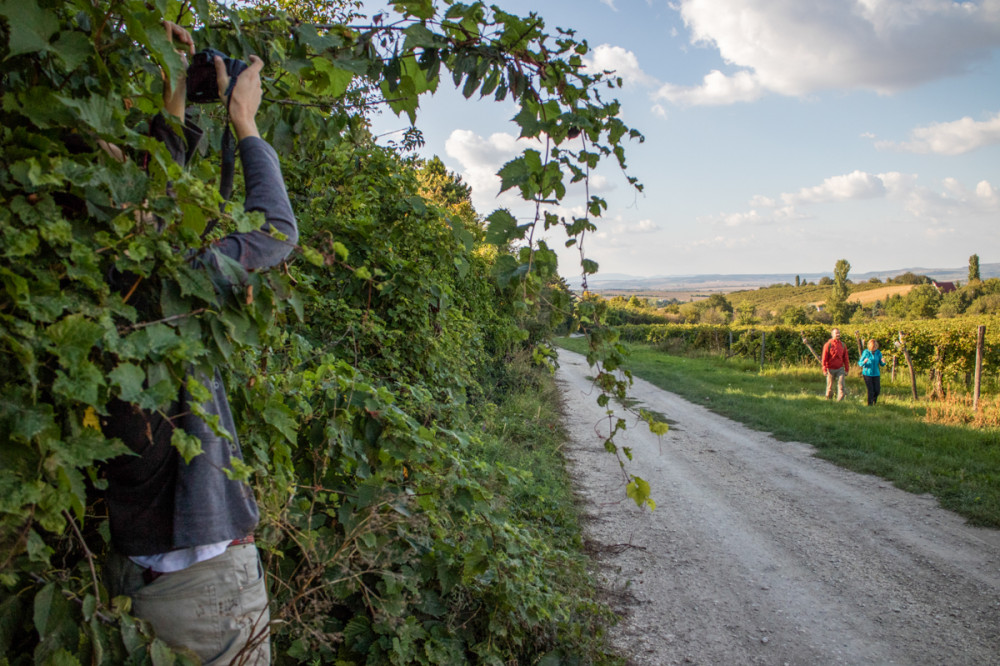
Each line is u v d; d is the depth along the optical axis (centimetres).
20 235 102
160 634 141
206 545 141
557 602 317
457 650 263
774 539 576
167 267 124
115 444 113
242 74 165
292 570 224
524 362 1238
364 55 198
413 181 544
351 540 229
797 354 2308
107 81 126
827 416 1139
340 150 440
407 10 196
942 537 582
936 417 1074
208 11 172
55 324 106
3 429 101
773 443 980
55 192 118
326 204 465
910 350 1872
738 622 423
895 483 747
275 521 179
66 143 124
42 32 110
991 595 468
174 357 122
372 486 235
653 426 198
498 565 285
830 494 713
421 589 281
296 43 203
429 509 256
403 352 498
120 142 121
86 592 135
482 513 278
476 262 790
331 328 434
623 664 335
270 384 195
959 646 399
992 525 609
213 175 184
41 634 121
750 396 1448
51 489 107
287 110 213
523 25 185
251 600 152
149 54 155
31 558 108
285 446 198
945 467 786
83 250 110
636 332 4088
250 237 143
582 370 2094
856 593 470
